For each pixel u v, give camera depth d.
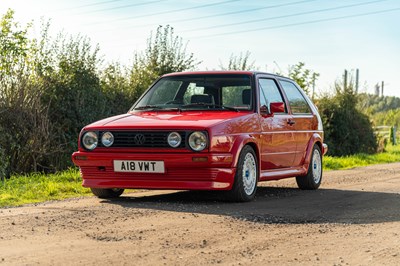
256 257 5.54
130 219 7.38
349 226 7.18
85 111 15.22
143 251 5.69
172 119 8.97
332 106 25.05
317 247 5.99
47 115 13.99
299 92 11.51
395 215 8.03
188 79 10.06
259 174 9.55
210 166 8.59
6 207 8.52
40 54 15.34
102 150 8.95
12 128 13.63
